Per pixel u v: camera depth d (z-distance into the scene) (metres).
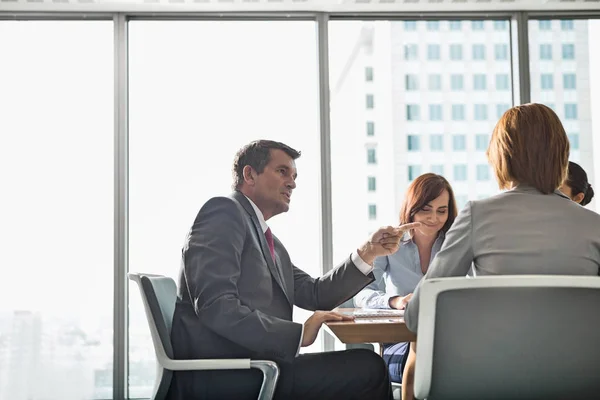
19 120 4.35
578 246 1.67
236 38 4.45
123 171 4.28
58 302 4.29
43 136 4.35
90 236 4.32
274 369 1.95
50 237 4.32
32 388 4.26
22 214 4.32
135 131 4.38
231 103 4.42
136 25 4.41
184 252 2.13
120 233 4.27
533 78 4.51
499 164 1.85
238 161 2.44
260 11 4.37
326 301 2.53
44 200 4.33
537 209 1.71
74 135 4.35
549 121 1.79
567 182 2.95
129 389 4.26
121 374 4.22
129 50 4.40
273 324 2.01
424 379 1.50
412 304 1.75
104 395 4.27
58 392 4.27
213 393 2.06
